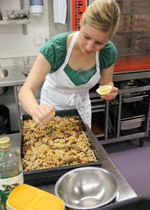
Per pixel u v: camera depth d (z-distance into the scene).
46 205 0.64
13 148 1.12
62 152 1.00
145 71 2.34
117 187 0.76
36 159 0.95
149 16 2.57
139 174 2.21
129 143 2.74
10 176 0.71
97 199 0.78
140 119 2.57
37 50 2.74
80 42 1.04
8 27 2.55
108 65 1.42
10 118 2.92
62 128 1.22
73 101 1.51
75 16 2.17
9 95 2.81
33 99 1.06
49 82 1.52
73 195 0.80
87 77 1.40
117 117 2.47
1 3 2.42
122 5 2.39
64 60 1.28
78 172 0.84
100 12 0.90
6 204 0.68
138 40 2.66
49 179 0.87
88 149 1.03
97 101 2.33
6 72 2.50
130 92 2.35
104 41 0.99
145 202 0.65
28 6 2.50
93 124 2.65
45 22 2.63
